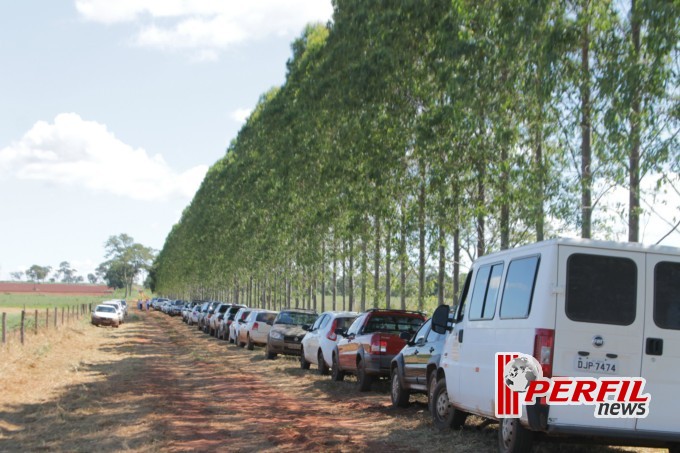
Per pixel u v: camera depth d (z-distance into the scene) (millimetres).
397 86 24125
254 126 60469
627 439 8555
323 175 32688
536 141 18391
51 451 10320
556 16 15289
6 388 17359
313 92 32094
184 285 132375
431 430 12086
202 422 12922
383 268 35812
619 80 13367
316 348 22906
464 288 11414
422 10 22062
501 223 19797
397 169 25203
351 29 27641
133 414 13750
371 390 18266
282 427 12398
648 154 13656
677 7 11883
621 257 8578
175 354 32312
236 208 66125
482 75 18188
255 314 35375
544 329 8375
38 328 36312
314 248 39594
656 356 8477
